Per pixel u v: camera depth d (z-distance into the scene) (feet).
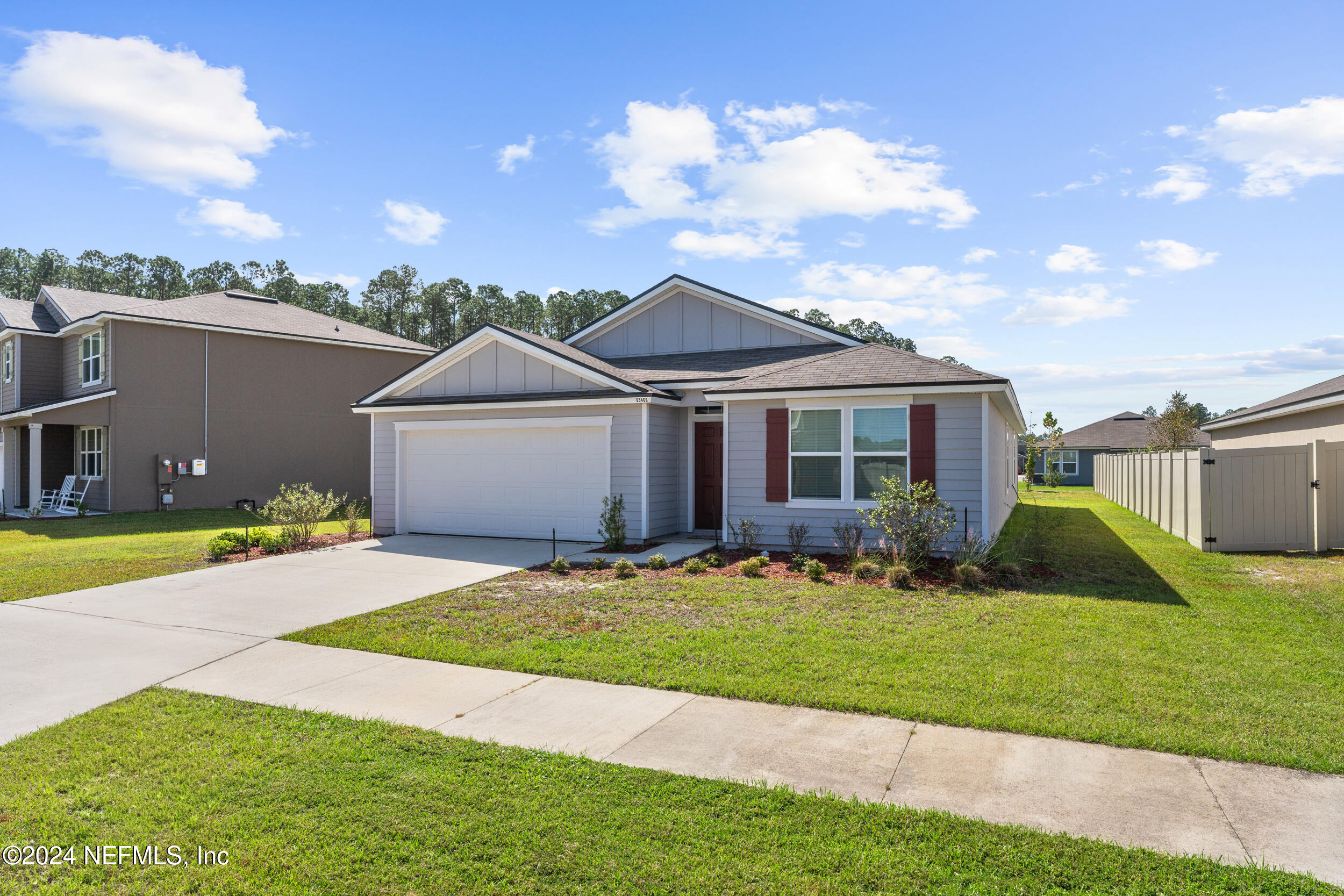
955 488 39.19
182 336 74.43
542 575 37.17
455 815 13.83
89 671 23.13
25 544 52.60
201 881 11.99
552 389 49.80
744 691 19.93
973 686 19.95
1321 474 43.06
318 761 16.19
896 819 13.37
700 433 50.72
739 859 12.28
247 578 38.01
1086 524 63.98
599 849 12.66
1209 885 11.37
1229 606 29.14
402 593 33.76
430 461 53.57
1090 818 13.38
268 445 80.28
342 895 11.60
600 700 19.80
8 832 13.51
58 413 67.62
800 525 42.24
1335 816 13.41
